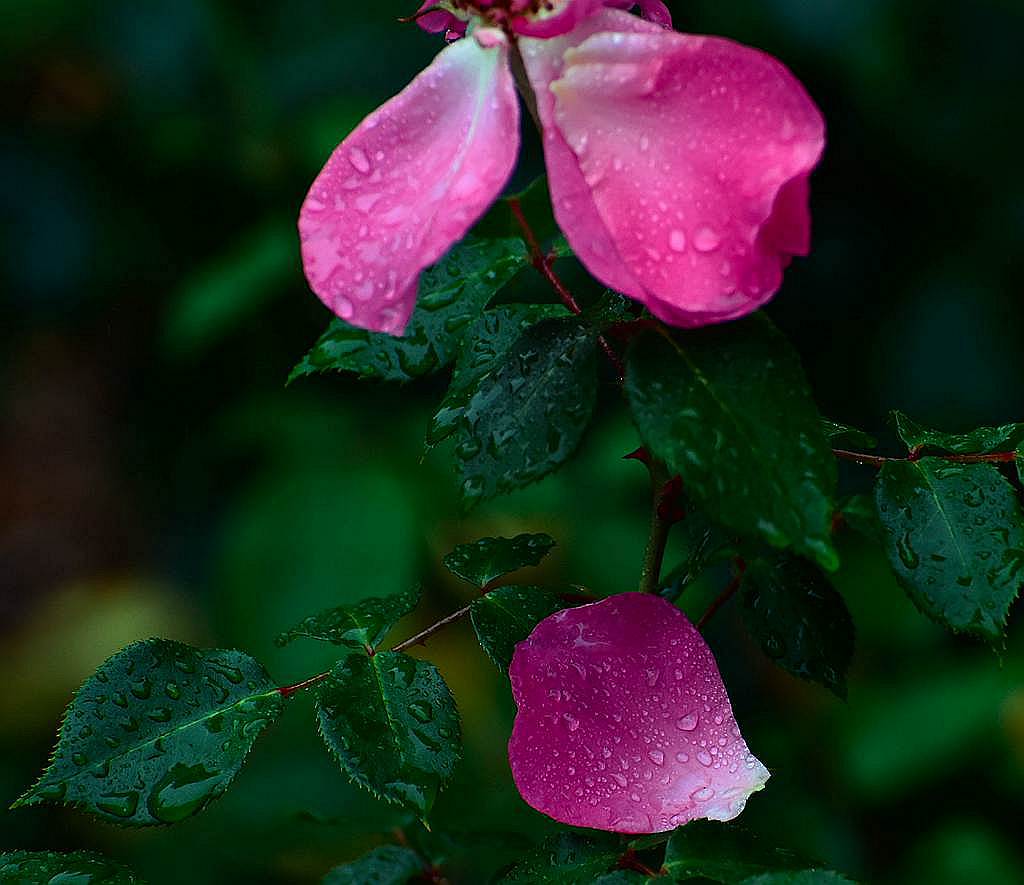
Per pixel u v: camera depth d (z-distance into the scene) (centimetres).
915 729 110
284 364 130
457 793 74
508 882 59
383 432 121
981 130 144
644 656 59
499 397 57
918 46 144
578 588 63
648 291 55
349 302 56
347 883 66
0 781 126
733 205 55
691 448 55
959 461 60
